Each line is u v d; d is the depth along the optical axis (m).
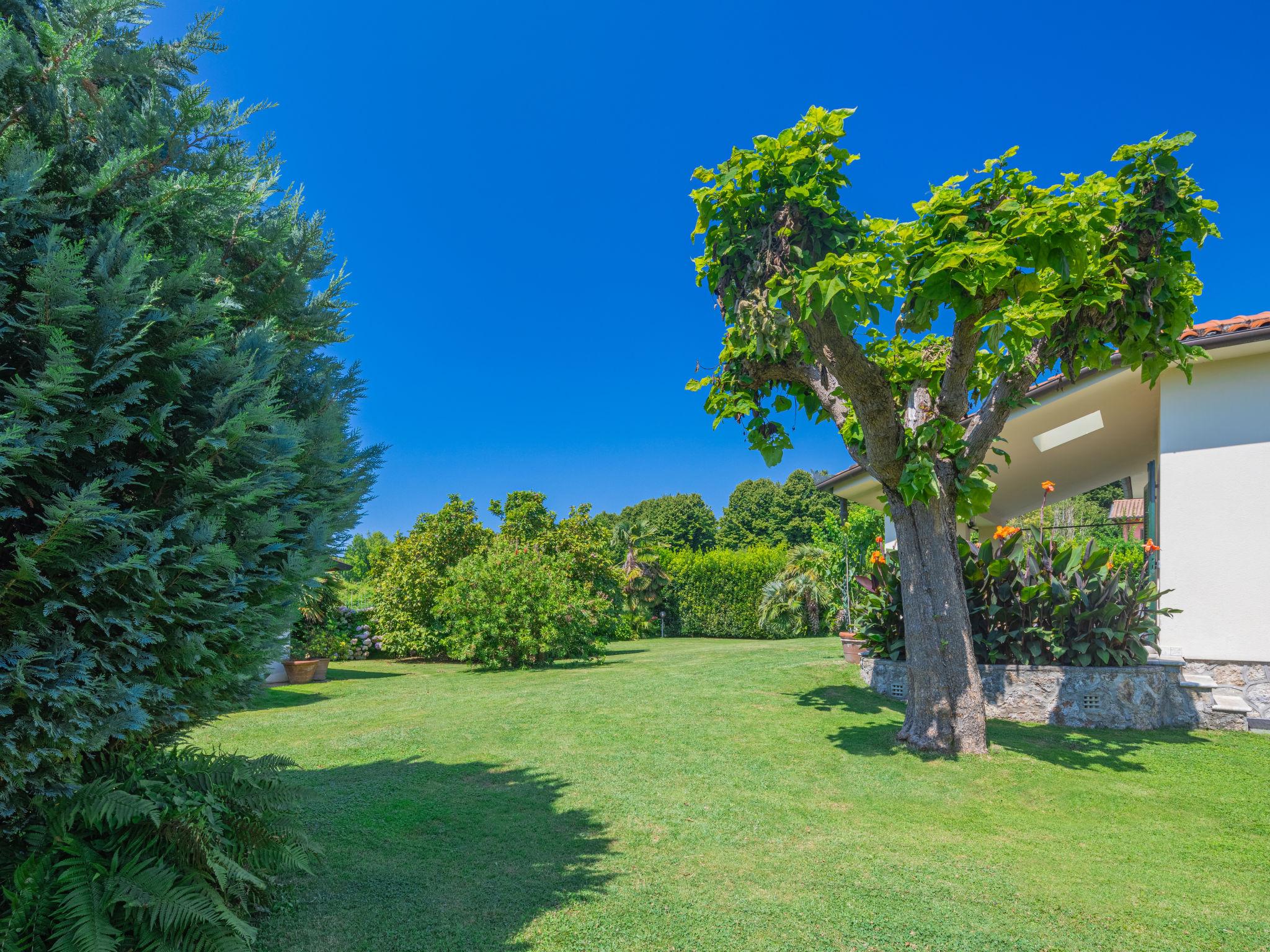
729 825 5.33
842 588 19.98
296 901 3.99
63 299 2.93
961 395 7.49
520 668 16.77
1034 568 9.29
